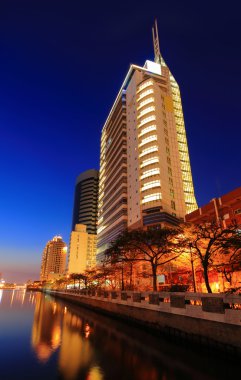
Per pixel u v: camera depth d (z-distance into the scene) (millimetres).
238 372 14508
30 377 14211
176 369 15102
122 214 94062
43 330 29312
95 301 50000
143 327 27094
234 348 15695
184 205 89500
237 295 16062
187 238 29875
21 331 28766
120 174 103062
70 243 177000
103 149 137750
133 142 101875
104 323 33719
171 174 93000
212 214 58344
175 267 48594
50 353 19188
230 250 28281
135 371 14867
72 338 24406
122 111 114562
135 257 43719
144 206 84688
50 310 54562
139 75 113312
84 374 14555
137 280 57938
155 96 102688
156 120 97000
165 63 134375
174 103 117438
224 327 16656
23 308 59344
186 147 108188
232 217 53094
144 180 88875
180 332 20766
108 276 67562
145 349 19609
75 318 40219
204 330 18250
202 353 18031
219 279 37094
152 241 33938
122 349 19797
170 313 22484
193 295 19906
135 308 29750
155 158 89812
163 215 77875
